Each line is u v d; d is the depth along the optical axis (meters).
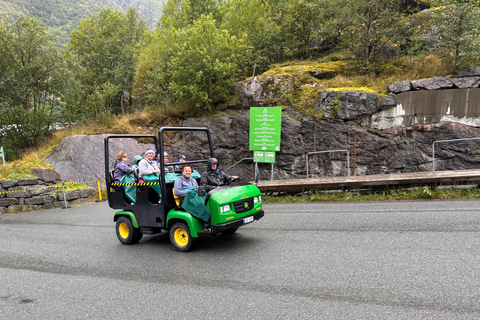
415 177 8.96
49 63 21.39
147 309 3.74
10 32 20.81
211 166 5.94
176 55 18.39
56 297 4.26
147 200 6.20
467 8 12.09
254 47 19.53
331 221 7.15
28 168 14.69
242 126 15.32
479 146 11.27
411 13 17.94
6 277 5.16
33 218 11.06
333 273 4.33
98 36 31.77
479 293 3.48
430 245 5.07
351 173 13.14
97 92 25.73
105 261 5.66
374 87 13.70
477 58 12.72
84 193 14.48
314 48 20.00
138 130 17.67
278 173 14.34
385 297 3.55
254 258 5.20
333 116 13.51
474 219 6.22
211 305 3.71
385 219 6.86
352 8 15.61
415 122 12.30
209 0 24.45
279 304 3.60
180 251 5.87
